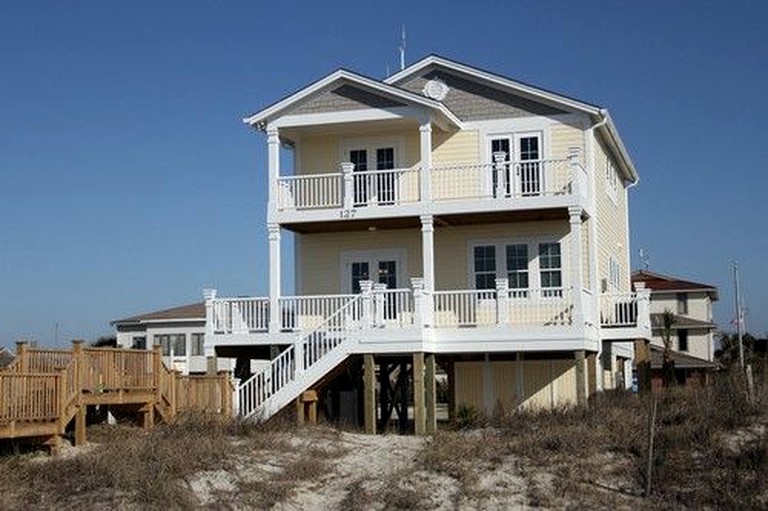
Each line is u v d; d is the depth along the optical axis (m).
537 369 30.31
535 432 22.81
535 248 30.30
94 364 22.77
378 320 27.06
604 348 32.66
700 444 21.05
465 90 31.12
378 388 35.00
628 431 21.91
